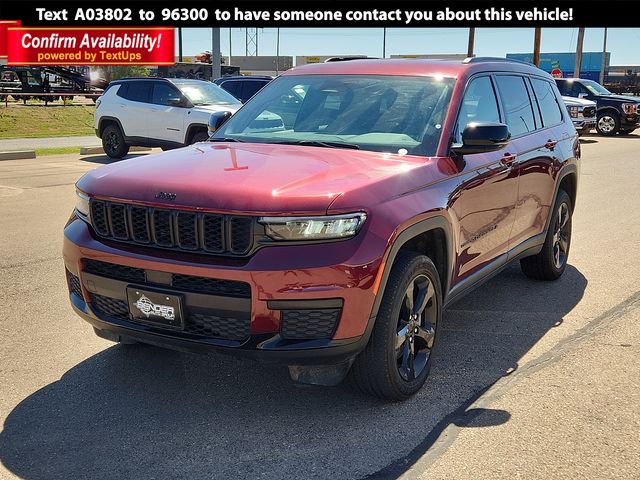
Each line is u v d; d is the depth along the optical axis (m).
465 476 3.17
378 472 3.21
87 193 3.78
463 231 4.38
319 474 3.19
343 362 3.52
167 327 3.52
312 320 3.38
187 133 14.58
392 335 3.68
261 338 3.36
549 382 4.21
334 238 3.36
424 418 3.73
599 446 3.45
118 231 3.66
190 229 3.44
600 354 4.66
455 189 4.21
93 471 3.18
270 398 3.94
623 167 15.57
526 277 6.59
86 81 38.16
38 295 5.67
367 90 4.80
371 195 3.55
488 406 3.88
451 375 4.31
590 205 10.53
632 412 3.81
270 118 4.87
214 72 22.59
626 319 5.40
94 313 3.78
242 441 3.47
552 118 6.36
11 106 30.92
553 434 3.56
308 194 3.40
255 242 3.33
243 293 3.35
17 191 10.85
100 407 3.80
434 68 4.90
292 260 3.30
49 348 4.59
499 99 5.26
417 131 4.41
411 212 3.69
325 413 3.77
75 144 20.22
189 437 3.50
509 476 3.17
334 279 3.32
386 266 3.49
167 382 4.12
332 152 4.22
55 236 7.73
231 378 4.19
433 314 4.13
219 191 3.43
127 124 15.66
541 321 5.36
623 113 25.08
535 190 5.61
